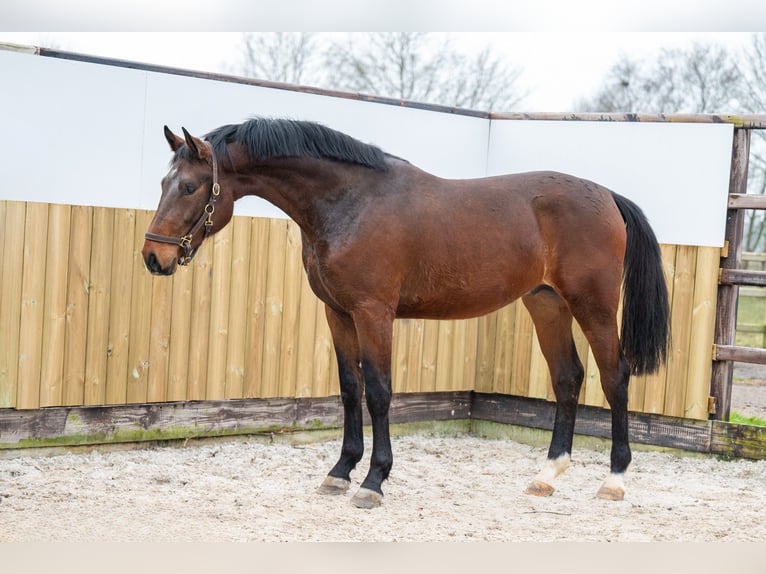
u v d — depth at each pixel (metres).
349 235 4.11
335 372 5.97
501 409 6.52
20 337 4.72
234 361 5.51
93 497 4.07
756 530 3.99
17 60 4.73
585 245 4.53
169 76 5.28
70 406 4.94
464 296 4.38
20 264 4.70
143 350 5.16
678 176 5.88
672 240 5.90
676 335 5.79
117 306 5.05
